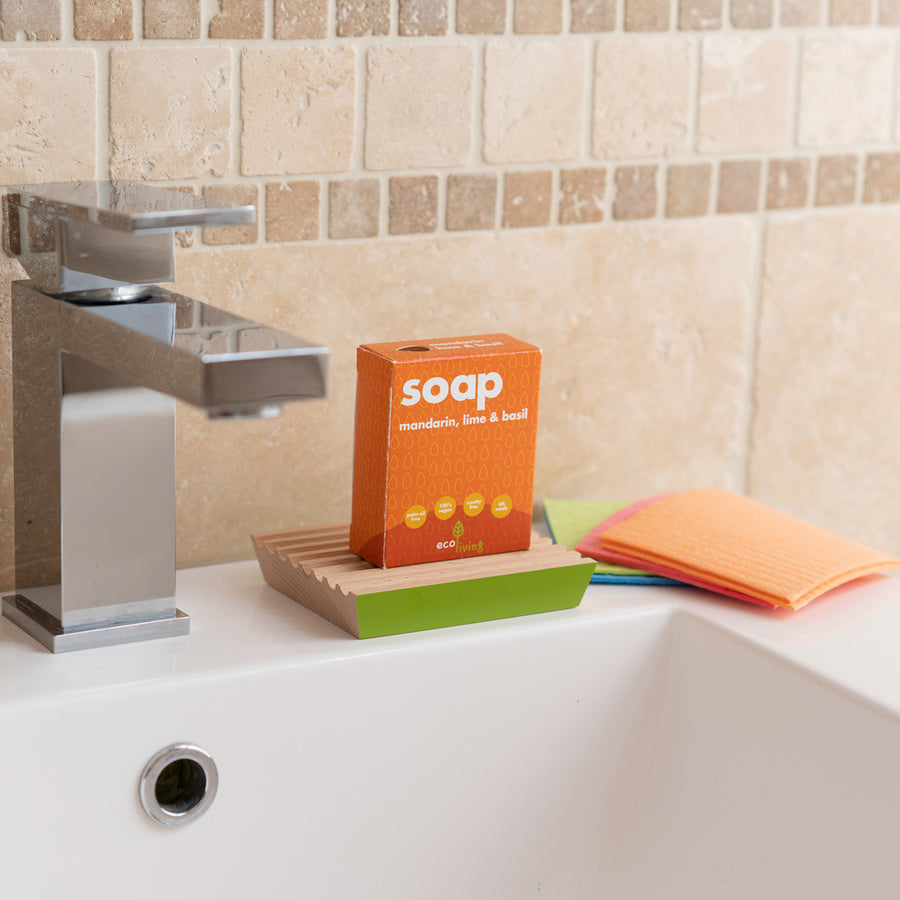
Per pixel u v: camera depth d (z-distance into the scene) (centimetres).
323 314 82
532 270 88
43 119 71
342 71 78
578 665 73
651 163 90
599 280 90
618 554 80
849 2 94
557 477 93
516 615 72
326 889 69
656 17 87
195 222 54
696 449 98
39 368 64
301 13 76
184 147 75
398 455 69
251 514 83
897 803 62
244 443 81
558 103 85
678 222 92
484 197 85
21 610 69
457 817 71
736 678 72
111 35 71
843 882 65
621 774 76
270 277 79
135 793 63
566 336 90
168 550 68
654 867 74
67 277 62
